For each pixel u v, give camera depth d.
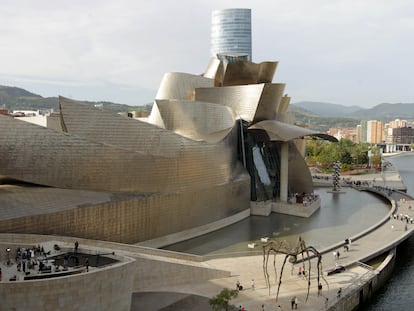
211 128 65.62
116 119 47.41
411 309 38.66
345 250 48.56
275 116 79.00
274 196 77.81
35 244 32.69
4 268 27.84
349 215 71.50
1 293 24.12
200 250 49.62
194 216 55.47
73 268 27.30
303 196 79.88
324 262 44.50
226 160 63.69
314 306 33.81
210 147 58.03
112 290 27.17
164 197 50.03
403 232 57.06
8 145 38.84
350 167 151.25
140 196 47.38
